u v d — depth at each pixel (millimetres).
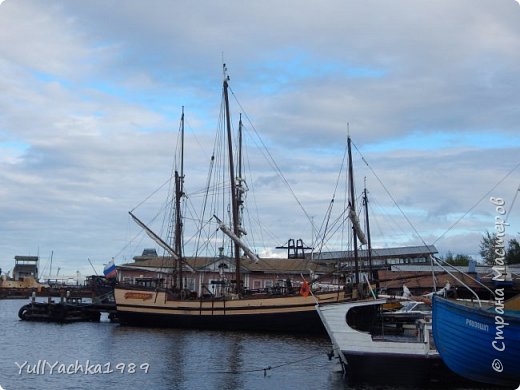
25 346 43938
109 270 85625
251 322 55750
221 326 57062
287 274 82688
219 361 36656
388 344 28641
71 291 126062
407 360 28234
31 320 68938
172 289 64500
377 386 28578
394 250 91375
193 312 58281
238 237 62406
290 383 29641
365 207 68438
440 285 66000
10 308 98625
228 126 64562
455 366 27125
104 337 50562
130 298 61344
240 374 32125
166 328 59094
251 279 83625
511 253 86750
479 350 26516
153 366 34781
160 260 93000
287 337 51094
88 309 69938
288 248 96688
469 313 26531
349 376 29516
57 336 51375
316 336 51938
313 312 53281
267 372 32750
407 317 33719
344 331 29484
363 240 56750
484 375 27234
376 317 32312
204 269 84688
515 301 29141
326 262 87688
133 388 28766
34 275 173750
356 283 53094
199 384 29656
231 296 58188
